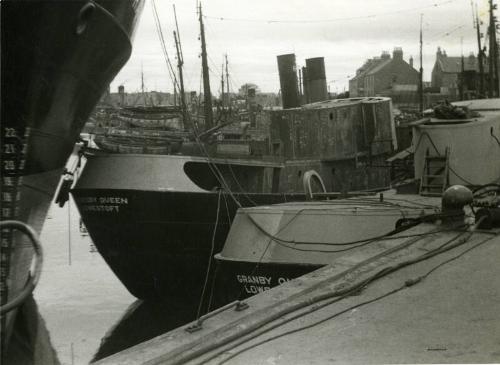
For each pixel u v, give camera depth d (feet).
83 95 35.83
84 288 62.03
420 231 26.81
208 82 91.81
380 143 62.23
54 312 52.90
